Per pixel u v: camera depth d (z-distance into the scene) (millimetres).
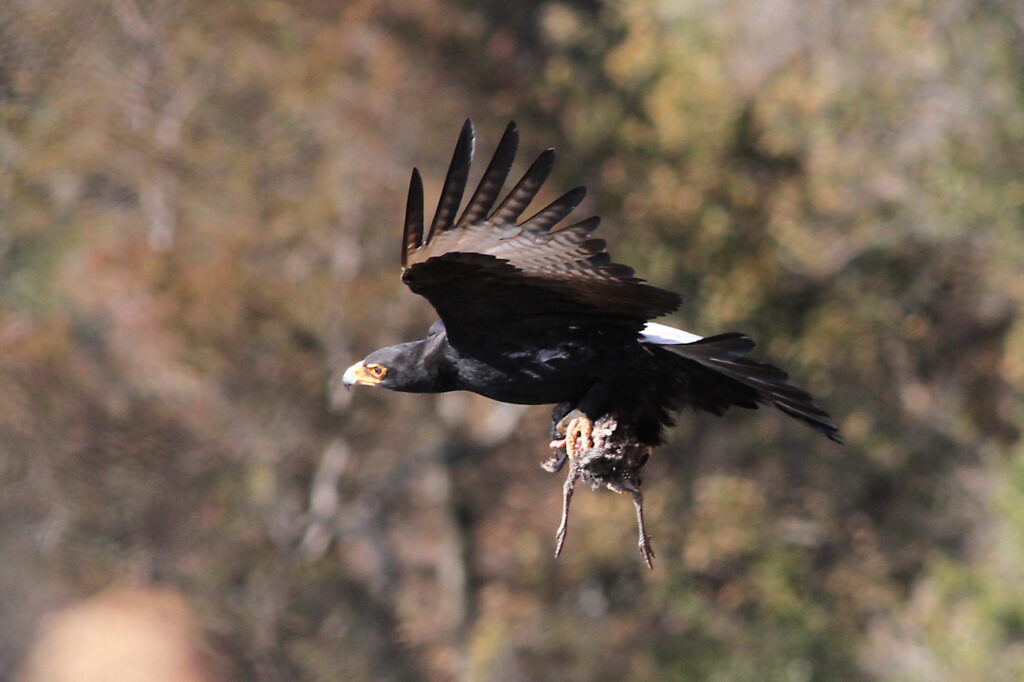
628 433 4762
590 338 4609
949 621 16656
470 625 19016
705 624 18562
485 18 19391
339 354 18141
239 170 17547
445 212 3854
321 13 18203
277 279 17875
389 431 18953
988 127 18781
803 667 17750
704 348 4414
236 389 17266
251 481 16781
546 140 19141
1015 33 18391
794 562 19328
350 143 18531
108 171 16172
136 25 15859
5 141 15125
